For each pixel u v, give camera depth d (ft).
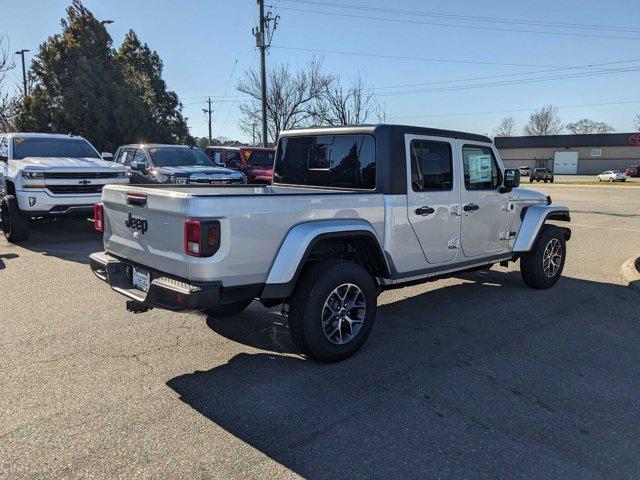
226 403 11.34
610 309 18.92
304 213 12.83
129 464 9.09
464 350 14.67
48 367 13.08
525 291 21.38
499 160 18.75
